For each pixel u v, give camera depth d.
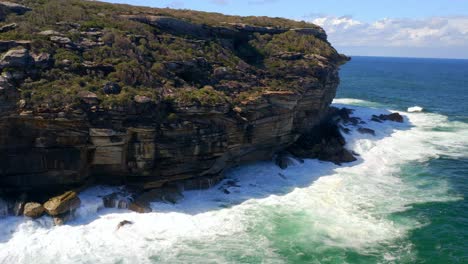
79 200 34.31
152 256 30.09
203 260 29.88
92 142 35.22
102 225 33.38
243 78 49.97
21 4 48.25
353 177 48.00
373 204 40.69
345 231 34.97
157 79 42.25
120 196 36.75
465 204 41.31
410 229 35.81
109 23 48.84
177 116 38.66
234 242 32.53
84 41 42.84
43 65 37.03
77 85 36.34
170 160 38.59
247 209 38.31
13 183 34.06
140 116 36.88
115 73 39.97
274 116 47.03
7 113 32.53
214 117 40.94
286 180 45.97
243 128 43.44
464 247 33.16
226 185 43.12
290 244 32.53
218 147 41.16
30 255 29.17
